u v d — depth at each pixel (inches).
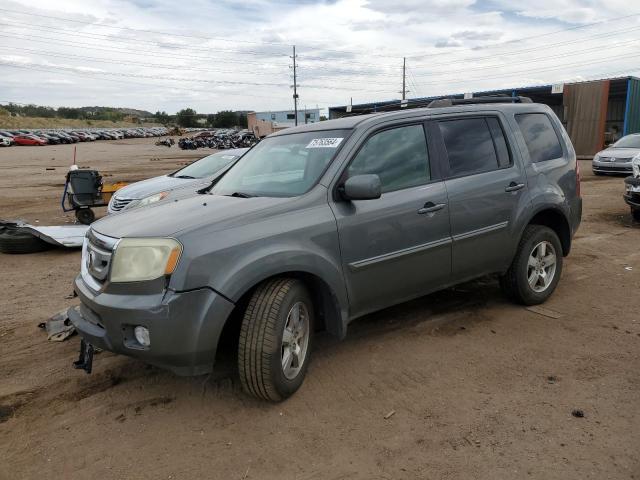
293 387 133.4
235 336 145.7
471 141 173.8
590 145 1270.9
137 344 119.6
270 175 157.6
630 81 1197.1
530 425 119.7
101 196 427.2
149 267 117.6
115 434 122.3
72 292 230.5
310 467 108.6
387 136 155.8
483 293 209.2
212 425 124.5
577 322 178.1
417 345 163.6
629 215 384.2
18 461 113.3
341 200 142.1
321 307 146.8
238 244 122.6
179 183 349.1
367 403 131.6
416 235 153.9
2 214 480.1
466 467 106.4
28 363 159.0
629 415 122.3
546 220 202.1
